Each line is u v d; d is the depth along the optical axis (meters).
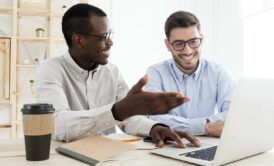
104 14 1.34
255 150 0.81
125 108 0.83
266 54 2.69
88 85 1.43
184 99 0.77
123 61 3.39
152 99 0.78
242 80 0.67
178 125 1.27
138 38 3.44
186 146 0.92
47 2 3.10
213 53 3.26
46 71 1.29
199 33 1.70
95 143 0.86
